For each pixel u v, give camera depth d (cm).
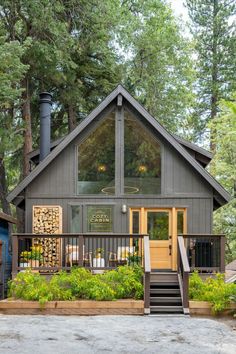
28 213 1371
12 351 689
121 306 1021
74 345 728
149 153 1409
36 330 830
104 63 2167
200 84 3081
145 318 969
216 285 1066
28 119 2031
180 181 1391
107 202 1383
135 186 1395
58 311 1020
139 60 2339
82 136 1405
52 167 1391
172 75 2475
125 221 1376
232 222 2209
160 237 1373
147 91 2309
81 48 2034
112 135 1416
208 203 1380
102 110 1389
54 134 2316
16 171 2398
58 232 1327
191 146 1570
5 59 1505
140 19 2419
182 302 1035
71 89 2072
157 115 2362
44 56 1877
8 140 1759
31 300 1036
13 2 1823
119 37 2239
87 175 1397
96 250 1290
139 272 1106
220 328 866
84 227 1370
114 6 2197
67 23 1972
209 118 3069
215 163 2162
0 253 1352
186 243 1335
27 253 1242
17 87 1962
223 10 3050
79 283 1066
